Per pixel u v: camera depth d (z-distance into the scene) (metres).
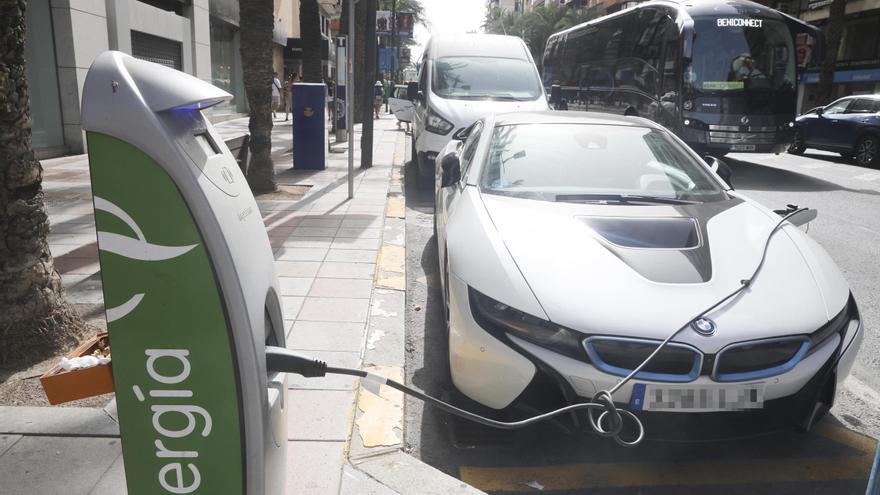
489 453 3.03
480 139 4.68
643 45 14.59
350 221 6.98
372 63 11.16
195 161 1.32
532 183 4.03
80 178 9.05
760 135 12.52
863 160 14.75
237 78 23.48
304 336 3.92
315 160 10.99
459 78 9.88
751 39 12.56
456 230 3.54
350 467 2.67
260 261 1.53
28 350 3.21
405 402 3.35
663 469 2.94
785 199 10.16
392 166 11.80
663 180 4.11
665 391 2.60
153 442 1.45
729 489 2.81
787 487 2.83
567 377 2.66
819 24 31.86
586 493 2.77
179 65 16.03
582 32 19.83
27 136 3.11
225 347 1.38
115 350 1.38
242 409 1.43
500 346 2.81
